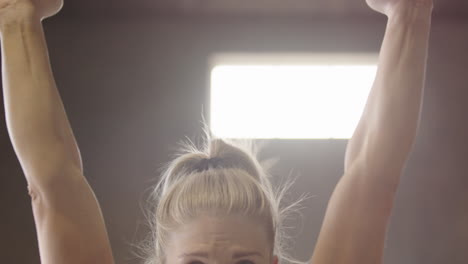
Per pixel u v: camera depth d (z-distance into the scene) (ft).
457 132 14.14
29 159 3.15
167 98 14.12
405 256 13.33
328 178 13.33
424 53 3.24
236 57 14.28
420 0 3.30
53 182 3.14
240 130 13.70
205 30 14.43
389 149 3.15
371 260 3.18
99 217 3.27
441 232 13.46
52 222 3.18
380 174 3.17
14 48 3.26
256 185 3.43
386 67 3.23
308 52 14.24
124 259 12.92
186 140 13.83
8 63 3.24
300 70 14.12
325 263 3.20
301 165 13.41
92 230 3.22
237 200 3.34
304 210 13.08
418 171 13.89
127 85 14.25
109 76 14.32
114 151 13.84
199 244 3.27
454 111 14.26
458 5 14.46
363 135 3.27
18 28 3.29
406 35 3.25
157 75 14.28
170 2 14.25
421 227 13.50
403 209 13.64
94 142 13.91
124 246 13.04
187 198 3.37
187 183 3.46
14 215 13.62
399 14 3.30
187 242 3.31
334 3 14.08
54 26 14.55
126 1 14.29
